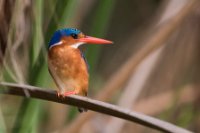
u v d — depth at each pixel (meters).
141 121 3.98
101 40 4.20
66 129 4.39
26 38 4.16
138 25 6.30
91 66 4.38
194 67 4.72
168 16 4.62
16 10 4.11
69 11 4.18
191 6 4.45
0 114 4.17
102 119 4.73
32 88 4.05
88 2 4.96
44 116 4.64
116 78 4.45
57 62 4.18
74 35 4.19
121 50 6.16
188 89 4.70
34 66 4.17
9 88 4.05
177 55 4.73
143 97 4.71
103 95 4.45
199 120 4.65
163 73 4.73
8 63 4.13
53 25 4.18
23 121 4.20
